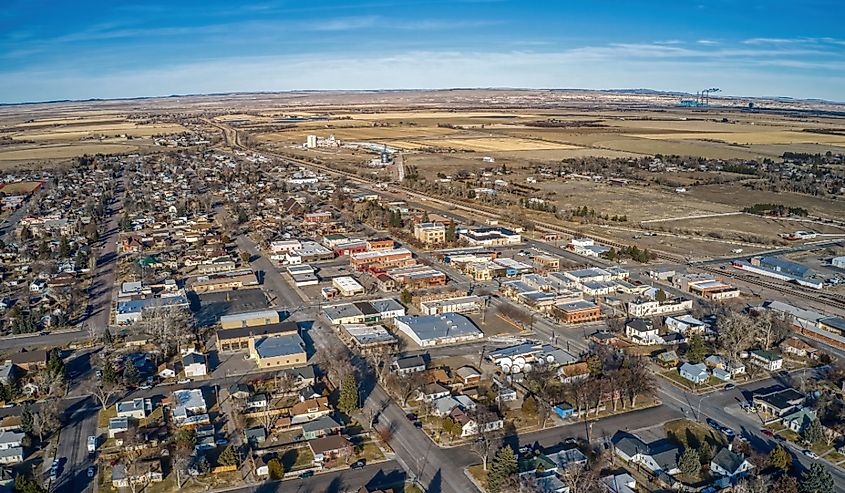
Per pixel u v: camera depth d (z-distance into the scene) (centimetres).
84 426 11131
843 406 11719
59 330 15438
